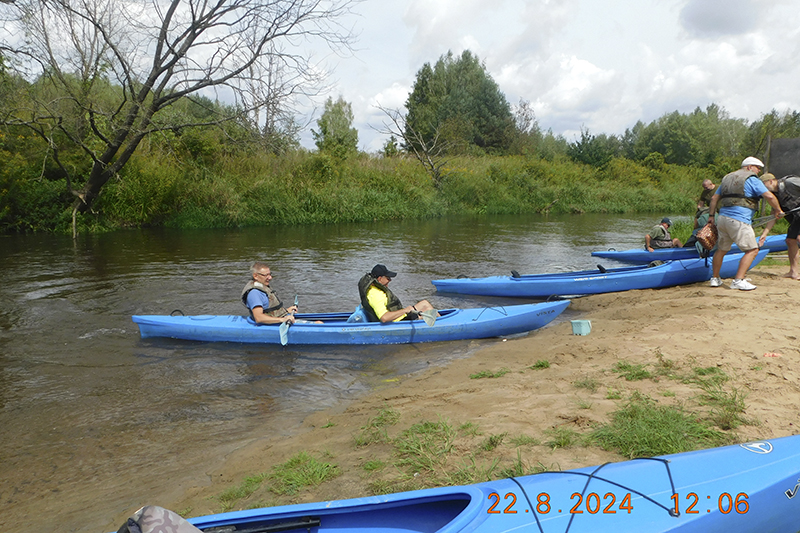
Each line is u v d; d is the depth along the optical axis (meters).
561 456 3.03
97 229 18.06
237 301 8.57
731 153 58.19
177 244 15.11
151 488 3.28
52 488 3.34
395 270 11.26
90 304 8.32
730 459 2.57
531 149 44.06
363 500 2.34
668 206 32.41
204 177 21.25
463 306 8.38
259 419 4.38
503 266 11.78
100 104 16.66
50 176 19.09
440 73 54.31
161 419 4.40
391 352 6.19
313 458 3.41
